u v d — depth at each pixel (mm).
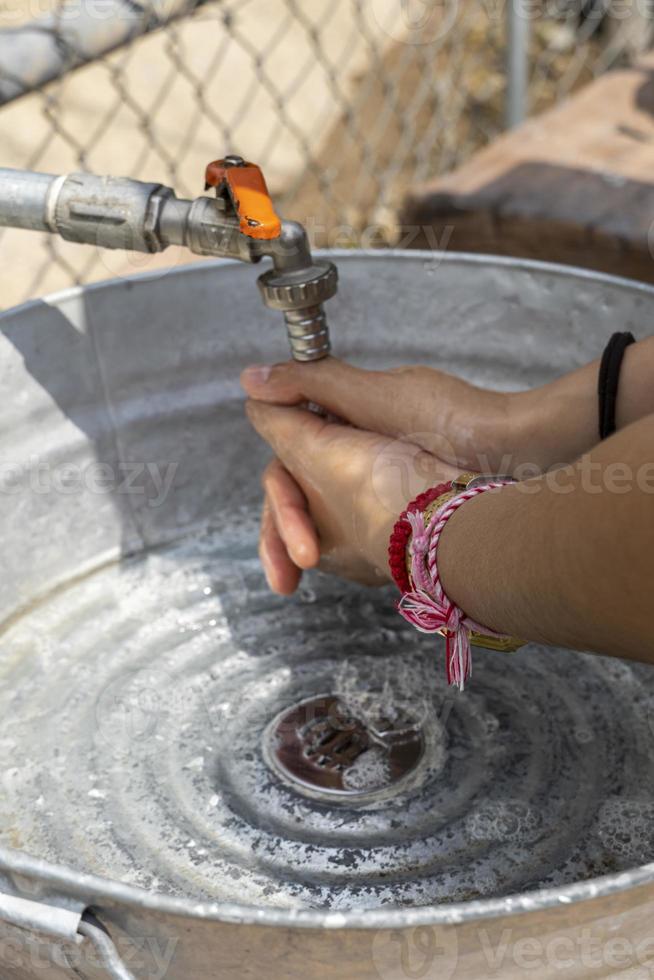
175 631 1041
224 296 1085
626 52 2754
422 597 769
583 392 910
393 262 1080
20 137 2445
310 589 1093
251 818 847
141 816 851
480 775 874
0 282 1929
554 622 621
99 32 1209
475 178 1732
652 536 539
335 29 3113
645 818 831
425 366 1043
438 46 2939
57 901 561
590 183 1697
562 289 1047
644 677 964
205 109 1797
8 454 1007
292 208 2338
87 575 1101
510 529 652
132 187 814
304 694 968
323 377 961
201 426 1131
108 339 1047
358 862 805
